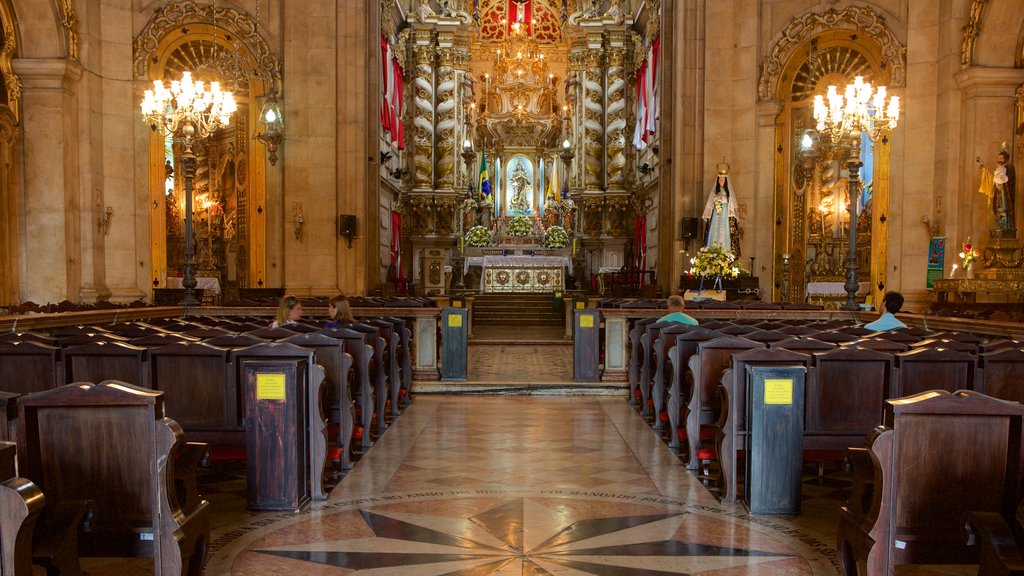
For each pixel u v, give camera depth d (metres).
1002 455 3.73
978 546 3.68
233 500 6.30
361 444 8.21
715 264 16.52
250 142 19.08
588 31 30.53
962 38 16.48
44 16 15.94
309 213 19.27
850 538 4.04
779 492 5.96
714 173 19.17
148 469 3.81
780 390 5.93
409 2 30.38
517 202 32.41
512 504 6.20
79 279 16.94
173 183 19.41
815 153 18.77
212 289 18.48
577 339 12.36
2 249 15.67
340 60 19.39
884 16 17.81
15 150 15.97
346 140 19.45
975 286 14.50
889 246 17.70
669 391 8.31
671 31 21.28
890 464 3.70
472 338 20.03
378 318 11.47
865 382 6.10
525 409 10.78
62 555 3.39
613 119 30.59
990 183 16.06
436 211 31.20
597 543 5.30
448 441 8.62
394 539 5.36
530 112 31.47
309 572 4.76
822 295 18.34
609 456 7.91
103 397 3.72
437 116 31.20
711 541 5.34
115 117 17.91
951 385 6.04
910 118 17.52
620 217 30.80
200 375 6.04
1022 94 15.95
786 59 18.72
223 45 18.98
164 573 3.76
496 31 32.25
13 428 3.63
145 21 18.30
